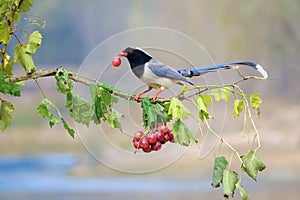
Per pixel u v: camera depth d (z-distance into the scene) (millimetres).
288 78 48125
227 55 44438
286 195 21125
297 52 48812
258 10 48906
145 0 43062
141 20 43219
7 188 25188
